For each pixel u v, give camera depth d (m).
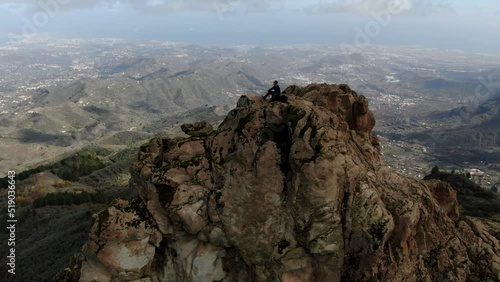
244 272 27.11
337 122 30.89
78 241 68.06
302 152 25.77
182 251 27.50
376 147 35.81
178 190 27.17
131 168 29.06
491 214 58.03
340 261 24.80
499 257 31.44
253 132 28.16
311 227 25.03
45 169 163.12
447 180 81.00
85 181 155.88
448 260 28.36
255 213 26.33
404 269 25.58
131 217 26.81
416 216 26.94
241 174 27.17
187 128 33.34
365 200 25.41
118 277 26.58
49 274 57.94
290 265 25.20
